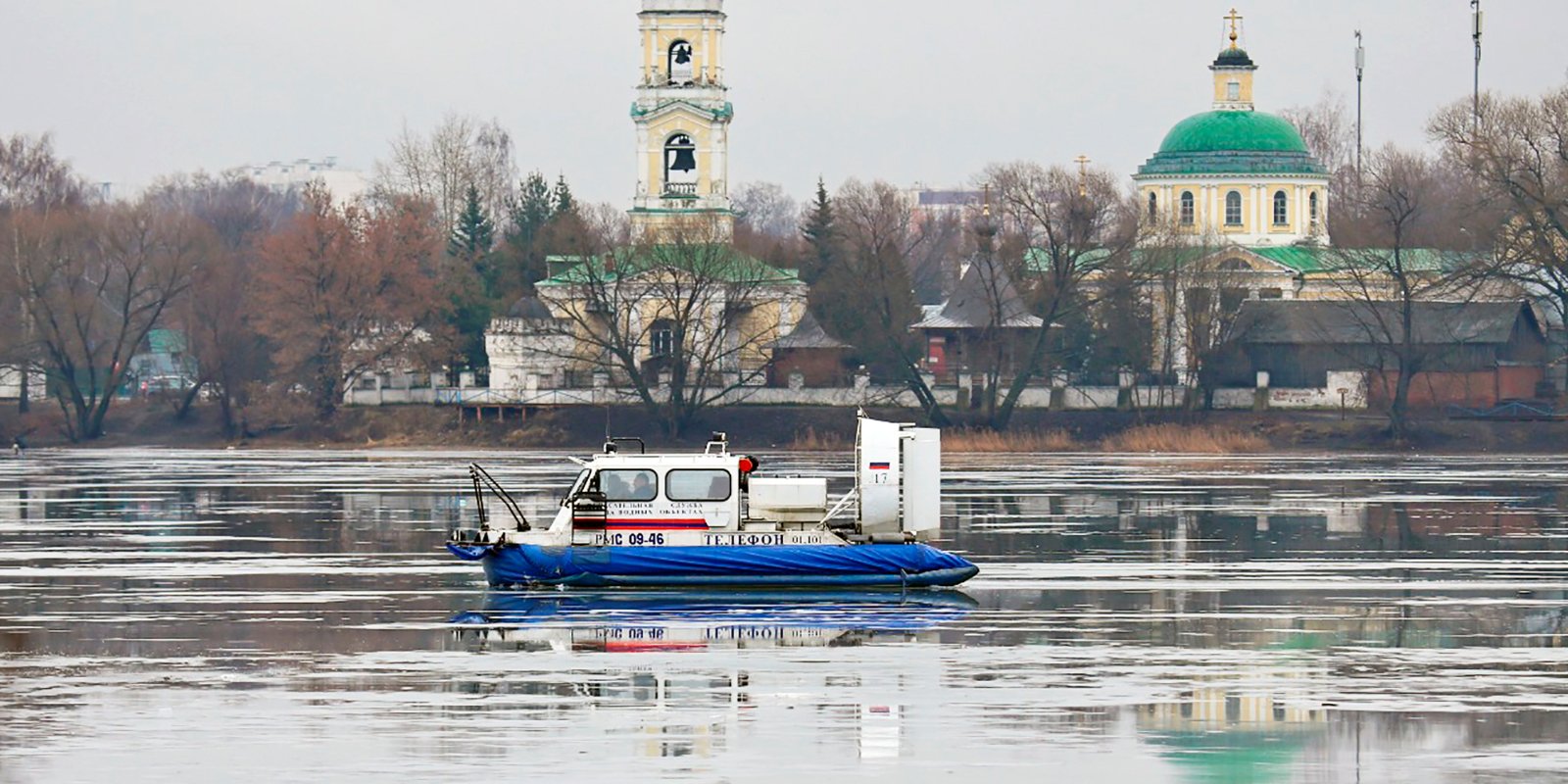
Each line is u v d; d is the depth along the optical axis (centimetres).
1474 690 13762
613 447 19200
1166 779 11494
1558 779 11456
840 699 13500
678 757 11969
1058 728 12662
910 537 18750
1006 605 17788
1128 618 16938
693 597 18175
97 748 12150
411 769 11669
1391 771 11644
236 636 16000
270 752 12050
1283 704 13338
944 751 12106
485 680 14125
